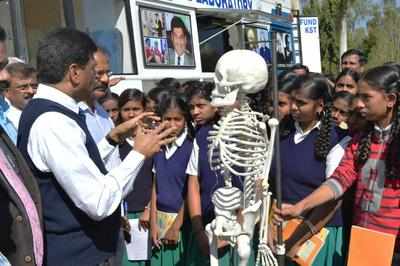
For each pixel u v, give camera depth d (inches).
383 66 106.6
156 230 145.7
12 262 86.6
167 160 144.5
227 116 93.7
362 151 107.7
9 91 146.1
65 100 92.0
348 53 237.6
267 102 130.3
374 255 101.5
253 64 91.7
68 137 87.2
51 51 91.7
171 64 271.6
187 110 144.2
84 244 92.3
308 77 120.0
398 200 104.4
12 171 86.5
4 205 85.0
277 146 100.5
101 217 88.2
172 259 142.3
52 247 91.4
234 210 96.0
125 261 152.5
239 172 96.2
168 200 143.3
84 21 239.6
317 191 110.3
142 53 246.4
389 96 103.0
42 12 261.7
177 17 281.4
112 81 184.7
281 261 103.9
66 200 90.9
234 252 102.4
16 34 204.5
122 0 241.9
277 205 103.5
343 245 121.4
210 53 331.9
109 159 118.4
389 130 104.9
